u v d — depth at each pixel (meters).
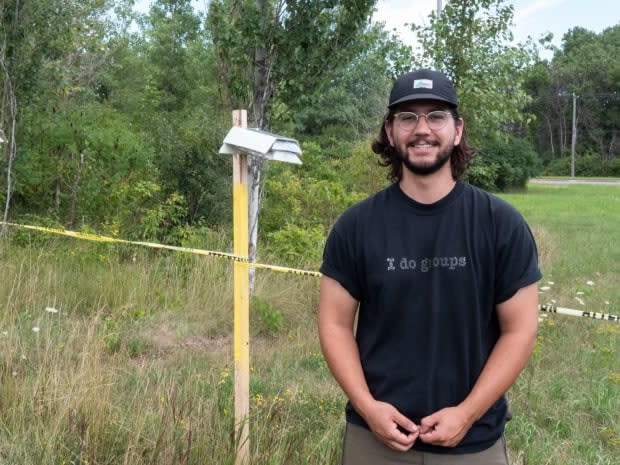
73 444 3.63
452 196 2.46
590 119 81.69
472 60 10.41
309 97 8.16
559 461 4.20
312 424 4.40
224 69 8.27
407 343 2.44
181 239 9.96
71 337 4.99
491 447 2.48
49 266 7.60
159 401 4.18
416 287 2.42
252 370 5.65
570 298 8.78
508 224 2.42
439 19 10.57
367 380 2.53
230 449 3.56
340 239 2.56
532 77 11.49
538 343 6.12
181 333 6.55
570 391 5.34
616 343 6.68
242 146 3.56
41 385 4.20
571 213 23.36
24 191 10.62
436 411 2.42
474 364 2.43
